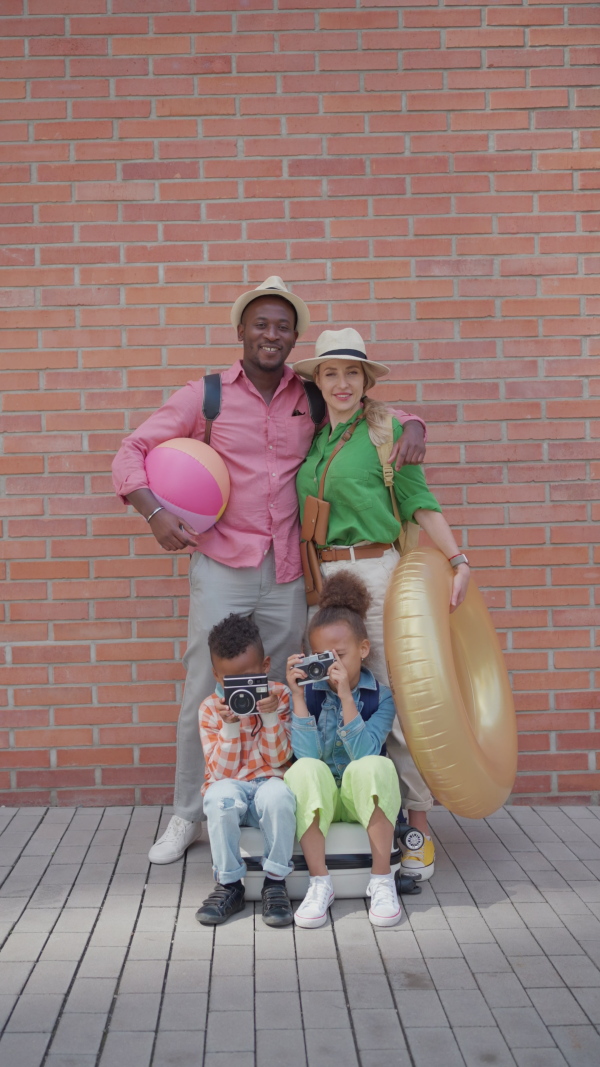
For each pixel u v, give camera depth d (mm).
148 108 4344
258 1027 2562
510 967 2869
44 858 3754
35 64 4328
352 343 3662
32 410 4367
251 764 3436
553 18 4398
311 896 3199
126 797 4398
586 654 4445
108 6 4328
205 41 4336
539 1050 2451
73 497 4383
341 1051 2453
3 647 4383
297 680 3334
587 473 4449
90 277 4363
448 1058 2418
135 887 3482
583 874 3582
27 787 4387
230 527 3752
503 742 3695
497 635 4219
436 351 4414
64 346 4367
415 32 4367
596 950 2971
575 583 4445
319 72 4359
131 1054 2443
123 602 4387
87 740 4387
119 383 4379
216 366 4387
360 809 3236
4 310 4363
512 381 4430
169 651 4395
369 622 3645
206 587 3770
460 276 4414
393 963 2898
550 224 4422
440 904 3326
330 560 3701
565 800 4430
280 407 3807
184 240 4367
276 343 3697
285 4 4340
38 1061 2414
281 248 4379
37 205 4352
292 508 3787
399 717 3299
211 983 2789
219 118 4352
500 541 4441
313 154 4371
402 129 4383
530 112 4410
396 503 3750
